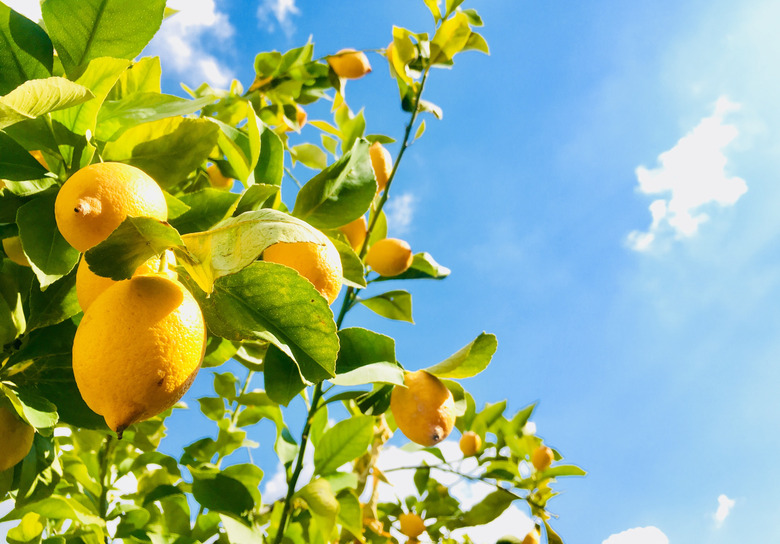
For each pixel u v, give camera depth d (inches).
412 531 48.6
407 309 41.1
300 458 38.0
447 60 43.4
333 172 32.4
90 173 24.2
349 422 40.2
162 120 28.0
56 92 24.3
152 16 27.6
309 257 26.7
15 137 26.8
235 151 32.0
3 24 27.0
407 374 34.8
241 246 22.1
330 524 36.3
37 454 30.1
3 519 34.6
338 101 45.1
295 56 45.3
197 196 27.9
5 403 27.7
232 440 44.1
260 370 41.2
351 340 32.6
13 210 27.4
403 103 43.1
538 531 50.4
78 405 29.4
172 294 23.7
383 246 38.6
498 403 54.1
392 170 41.4
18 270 31.0
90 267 22.2
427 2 43.5
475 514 49.8
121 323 23.0
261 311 25.0
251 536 36.4
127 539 38.6
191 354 23.6
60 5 27.1
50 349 29.6
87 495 39.8
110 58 26.6
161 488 39.9
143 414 23.1
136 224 21.8
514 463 53.0
